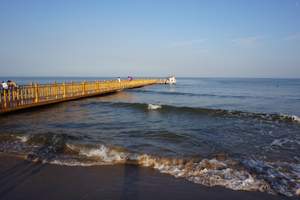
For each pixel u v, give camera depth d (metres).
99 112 16.05
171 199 4.43
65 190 4.71
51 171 5.62
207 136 9.74
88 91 23.59
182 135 9.66
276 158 6.99
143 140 8.80
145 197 4.49
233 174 5.54
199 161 6.43
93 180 5.17
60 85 18.11
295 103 25.77
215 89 58.25
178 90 52.44
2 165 5.95
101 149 7.28
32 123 11.37
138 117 14.48
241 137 9.69
